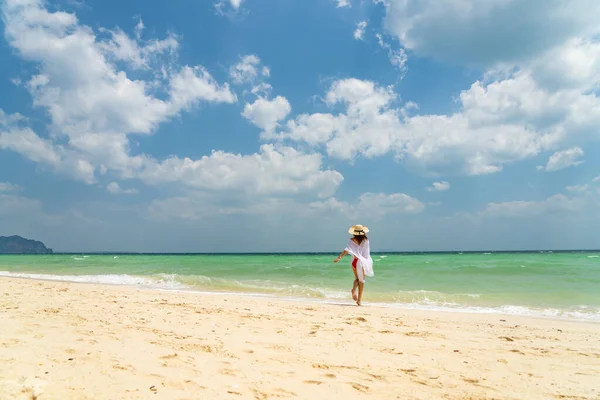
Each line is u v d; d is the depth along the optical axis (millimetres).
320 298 12086
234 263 29719
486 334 6590
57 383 3316
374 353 5176
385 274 18812
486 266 21141
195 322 6691
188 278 17000
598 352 5457
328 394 3666
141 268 24516
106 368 3859
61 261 38250
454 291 13172
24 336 4934
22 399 2943
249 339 5621
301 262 30969
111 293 10914
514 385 4098
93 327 5816
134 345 4848
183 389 3516
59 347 4480
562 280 15195
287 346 5324
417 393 3797
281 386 3791
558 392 3908
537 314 9219
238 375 4016
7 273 22031
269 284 15578
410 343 5801
